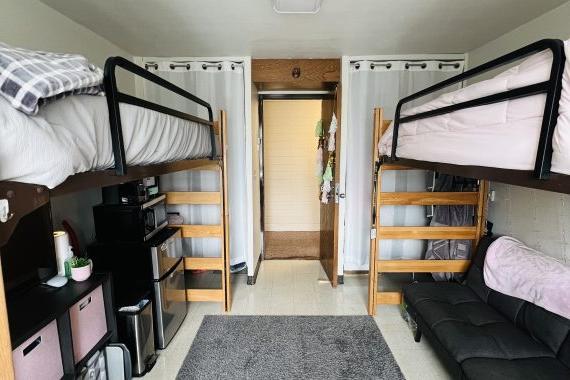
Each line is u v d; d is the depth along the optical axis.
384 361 2.10
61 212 2.13
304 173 5.18
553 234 2.04
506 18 2.21
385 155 2.37
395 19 2.22
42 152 0.73
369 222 3.36
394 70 3.11
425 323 2.07
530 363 1.57
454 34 2.53
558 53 0.84
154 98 3.19
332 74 3.20
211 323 2.55
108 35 2.53
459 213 2.76
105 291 1.73
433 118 1.57
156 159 1.40
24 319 1.26
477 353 1.66
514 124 1.03
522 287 1.92
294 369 2.03
